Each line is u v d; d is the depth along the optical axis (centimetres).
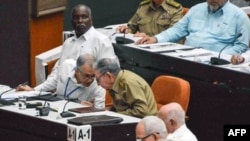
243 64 1498
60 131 1211
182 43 1772
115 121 1212
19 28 1831
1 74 1838
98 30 1788
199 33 1681
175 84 1405
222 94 1486
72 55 1617
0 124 1292
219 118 1502
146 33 1820
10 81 1842
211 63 1503
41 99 1363
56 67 1614
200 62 1512
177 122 1188
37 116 1249
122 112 1338
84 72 1409
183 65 1536
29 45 1841
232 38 1661
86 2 2280
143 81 1354
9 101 1344
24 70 1847
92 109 1295
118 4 2367
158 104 1427
